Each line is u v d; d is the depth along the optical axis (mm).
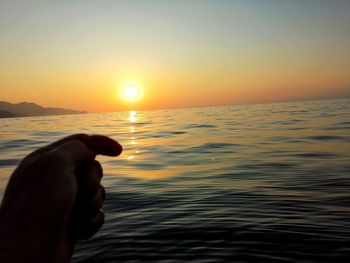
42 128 43750
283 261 3869
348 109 55781
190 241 4574
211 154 13891
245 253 4117
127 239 4762
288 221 5164
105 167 11883
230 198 6766
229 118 47562
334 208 5773
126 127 39625
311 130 22016
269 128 25766
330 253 4012
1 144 22125
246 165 10797
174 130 29766
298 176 8656
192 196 7105
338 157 11477
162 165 11789
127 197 7328
